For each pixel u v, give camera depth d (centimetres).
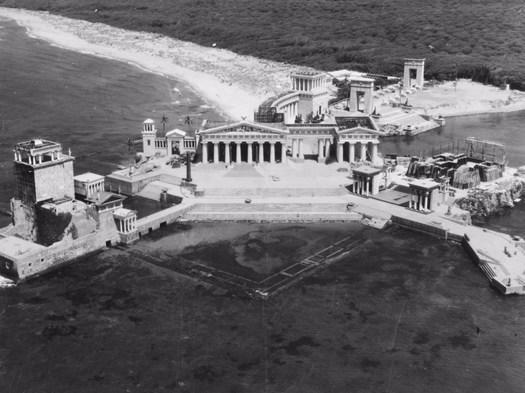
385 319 16438
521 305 17188
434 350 15262
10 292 17262
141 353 14875
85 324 15925
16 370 14250
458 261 19588
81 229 19488
